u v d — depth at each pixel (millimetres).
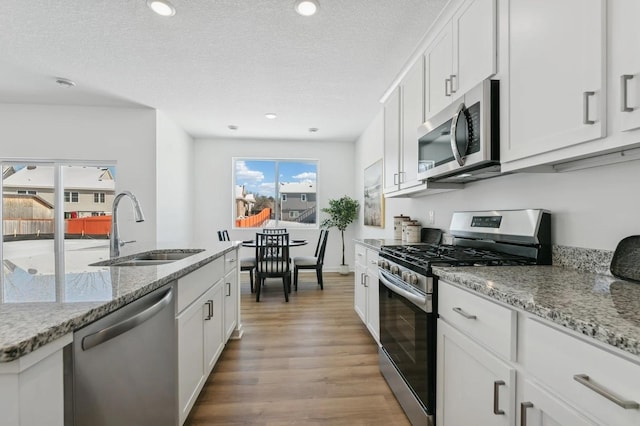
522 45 1171
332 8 1958
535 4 1104
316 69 2793
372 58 2582
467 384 1107
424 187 2047
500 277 1102
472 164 1402
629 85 784
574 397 685
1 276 1179
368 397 1795
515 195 1631
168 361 1254
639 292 891
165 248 2350
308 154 5680
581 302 790
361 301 2850
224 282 2238
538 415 792
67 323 685
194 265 1489
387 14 2012
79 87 3213
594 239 1194
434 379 1347
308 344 2535
